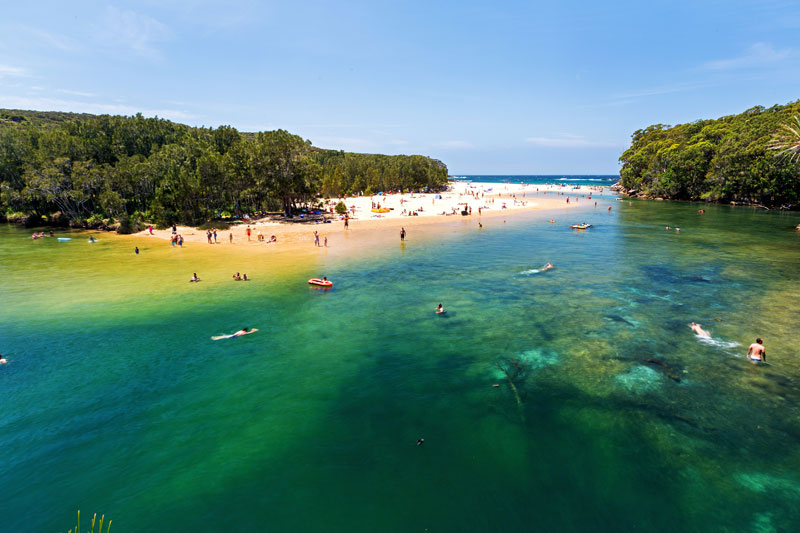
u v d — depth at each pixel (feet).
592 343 67.56
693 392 52.34
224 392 55.11
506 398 52.26
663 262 123.75
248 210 248.73
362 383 57.00
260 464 41.45
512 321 78.38
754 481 37.58
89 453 43.37
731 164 282.15
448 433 45.73
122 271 122.11
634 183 419.54
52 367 62.49
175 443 44.80
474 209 304.09
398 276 114.42
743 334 69.46
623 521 33.76
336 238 182.19
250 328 77.36
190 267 127.03
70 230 215.10
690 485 37.32
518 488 37.63
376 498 36.78
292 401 52.80
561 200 386.32
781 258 125.59
